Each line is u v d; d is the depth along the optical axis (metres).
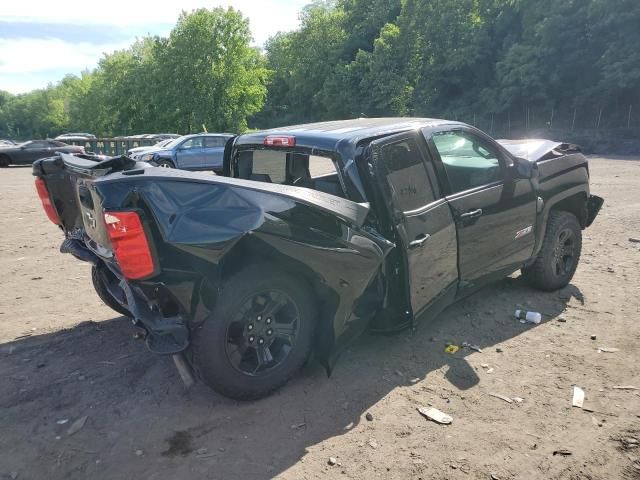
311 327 3.29
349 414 3.05
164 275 2.78
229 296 2.90
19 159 25.70
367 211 3.23
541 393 3.22
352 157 3.29
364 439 2.81
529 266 4.79
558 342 3.90
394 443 2.77
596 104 36.66
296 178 3.90
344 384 3.38
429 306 3.66
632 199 10.13
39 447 2.79
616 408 3.03
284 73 76.56
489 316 4.42
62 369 3.63
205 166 19.12
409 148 3.60
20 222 9.51
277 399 3.21
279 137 3.70
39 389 3.37
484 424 2.92
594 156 25.52
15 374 3.57
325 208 3.02
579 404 3.08
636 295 4.80
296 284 3.17
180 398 3.24
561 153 4.92
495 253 4.14
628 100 35.59
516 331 4.12
